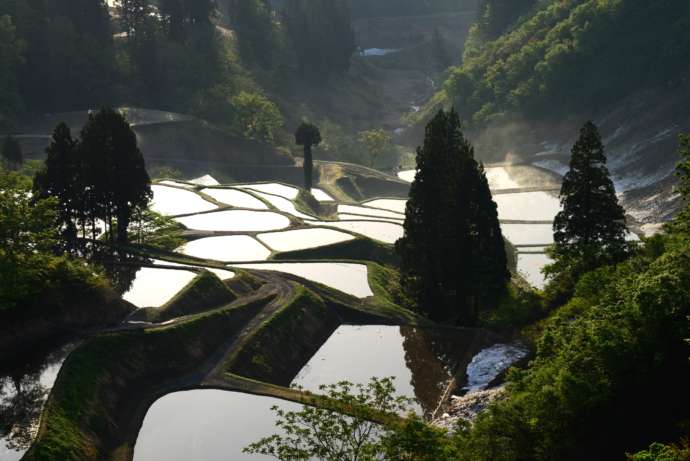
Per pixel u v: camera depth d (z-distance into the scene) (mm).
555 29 174750
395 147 180625
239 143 153875
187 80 172125
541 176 139875
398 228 98000
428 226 69938
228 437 44000
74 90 154375
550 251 67438
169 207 100500
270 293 66688
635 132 139250
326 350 60781
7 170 103938
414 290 71562
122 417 46094
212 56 184500
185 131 150375
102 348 50250
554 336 42844
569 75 164750
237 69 188000
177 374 52156
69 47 154500
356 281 74000
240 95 161750
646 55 153375
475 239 65562
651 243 53656
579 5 174875
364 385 53406
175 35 180750
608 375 34594
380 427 34156
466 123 187500
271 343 58094
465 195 65000
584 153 63562
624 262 55719
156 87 166875
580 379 34094
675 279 36469
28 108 149125
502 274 66188
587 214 63969
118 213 78062
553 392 34312
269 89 199625
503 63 187250
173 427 45219
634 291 38781
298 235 88625
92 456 40906
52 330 52594
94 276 58562
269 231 89938
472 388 52875
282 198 109188
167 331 54500
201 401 48688
